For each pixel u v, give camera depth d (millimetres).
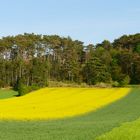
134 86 96062
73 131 24312
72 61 132125
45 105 54500
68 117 39250
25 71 120250
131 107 49656
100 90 80188
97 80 120812
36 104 56406
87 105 53281
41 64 120375
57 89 86188
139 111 44531
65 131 24422
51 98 67125
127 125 26703
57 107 51219
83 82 124062
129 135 21406
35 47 147250
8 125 29266
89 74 122938
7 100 65625
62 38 153500
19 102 60812
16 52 141000
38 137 21344
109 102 57031
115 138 20469
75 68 128375
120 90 78750
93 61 122438
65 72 130625
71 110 47094
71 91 80312
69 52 150375
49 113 43344
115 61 128500
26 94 78438
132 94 69688
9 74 121938
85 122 32312
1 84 118062
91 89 83688
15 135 22469
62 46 152125
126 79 98438
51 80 125562
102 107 50312
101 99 62125
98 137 20688
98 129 25203
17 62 123938
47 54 149500
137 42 155750
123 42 159375
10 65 123062
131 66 127562
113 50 142375
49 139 20359
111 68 126375
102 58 129750
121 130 23547
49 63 132875
